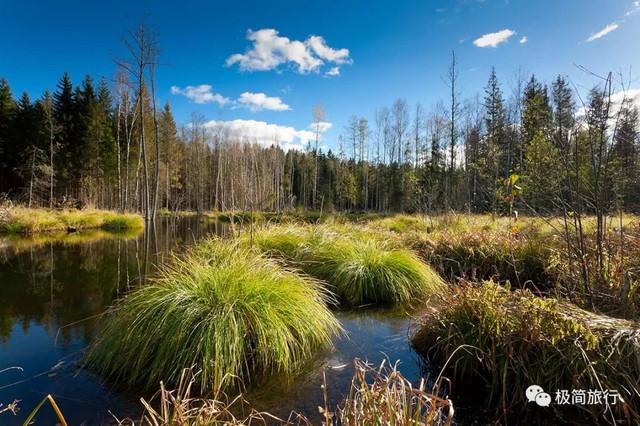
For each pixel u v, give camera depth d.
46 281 5.98
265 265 3.95
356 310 4.51
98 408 2.28
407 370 2.88
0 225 13.09
